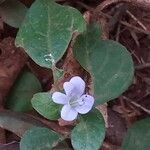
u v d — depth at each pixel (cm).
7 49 18
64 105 13
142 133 16
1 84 17
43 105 14
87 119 14
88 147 14
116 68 16
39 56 15
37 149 15
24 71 18
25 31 15
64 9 15
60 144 16
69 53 17
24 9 17
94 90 15
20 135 16
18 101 17
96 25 16
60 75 15
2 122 16
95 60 16
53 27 15
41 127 15
